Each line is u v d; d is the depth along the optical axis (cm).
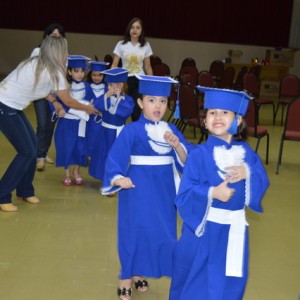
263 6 1329
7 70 1359
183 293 207
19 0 1312
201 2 1328
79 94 430
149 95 245
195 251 207
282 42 1348
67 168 447
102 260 301
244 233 207
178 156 245
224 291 205
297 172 548
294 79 868
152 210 245
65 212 380
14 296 253
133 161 246
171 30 1338
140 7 1322
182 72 964
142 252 248
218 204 204
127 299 254
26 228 344
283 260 319
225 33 1345
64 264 292
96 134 432
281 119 870
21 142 357
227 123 206
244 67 1094
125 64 546
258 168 210
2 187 369
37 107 472
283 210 421
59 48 339
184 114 601
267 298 268
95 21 1325
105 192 241
